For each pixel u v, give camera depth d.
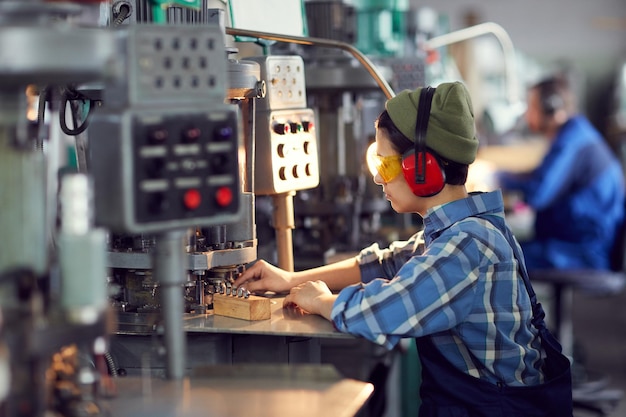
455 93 2.33
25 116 1.61
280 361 2.43
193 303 2.47
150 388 1.89
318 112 3.44
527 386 2.32
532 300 2.45
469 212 2.39
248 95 2.52
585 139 5.64
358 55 2.83
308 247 3.43
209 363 2.36
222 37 1.83
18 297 1.54
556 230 5.59
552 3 9.59
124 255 2.37
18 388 1.50
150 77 1.72
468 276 2.25
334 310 2.26
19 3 1.52
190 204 1.75
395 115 2.36
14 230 1.56
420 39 4.60
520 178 6.01
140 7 2.42
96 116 1.72
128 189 1.68
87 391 1.71
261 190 2.71
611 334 6.96
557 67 9.57
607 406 5.04
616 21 9.55
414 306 2.20
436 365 2.37
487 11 9.59
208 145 1.77
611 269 5.34
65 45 1.50
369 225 3.67
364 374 3.15
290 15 3.18
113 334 2.32
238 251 2.44
